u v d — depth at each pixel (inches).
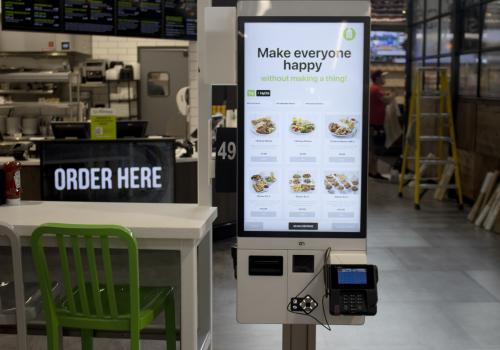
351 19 105.4
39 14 282.5
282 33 105.7
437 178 369.1
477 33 330.6
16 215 118.4
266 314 110.3
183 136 421.1
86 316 106.3
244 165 108.0
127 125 222.7
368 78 106.4
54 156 163.9
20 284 105.3
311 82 106.6
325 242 109.0
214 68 107.3
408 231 286.2
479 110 325.1
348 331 172.9
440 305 192.2
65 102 377.4
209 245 128.9
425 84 406.9
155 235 108.0
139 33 301.6
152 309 110.1
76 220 113.8
